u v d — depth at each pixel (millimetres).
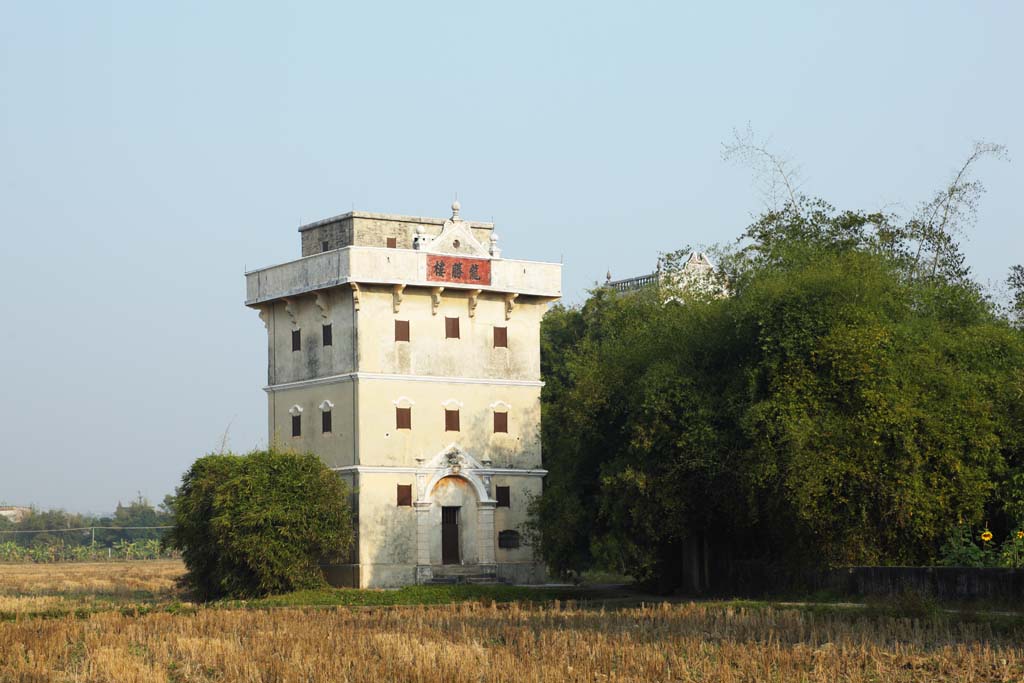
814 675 49438
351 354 103500
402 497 103125
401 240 112375
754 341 84250
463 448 106438
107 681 53031
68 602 95938
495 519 107000
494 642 61656
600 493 93125
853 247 99250
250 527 94000
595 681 49562
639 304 107688
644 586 97125
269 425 111000
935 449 77062
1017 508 75875
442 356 106438
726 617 67250
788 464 76812
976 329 86500
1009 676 48281
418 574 102438
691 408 84375
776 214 104562
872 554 77750
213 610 83312
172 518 103688
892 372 79125
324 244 113812
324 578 99625
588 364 97625
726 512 84812
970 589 68000
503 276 108875
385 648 58094
